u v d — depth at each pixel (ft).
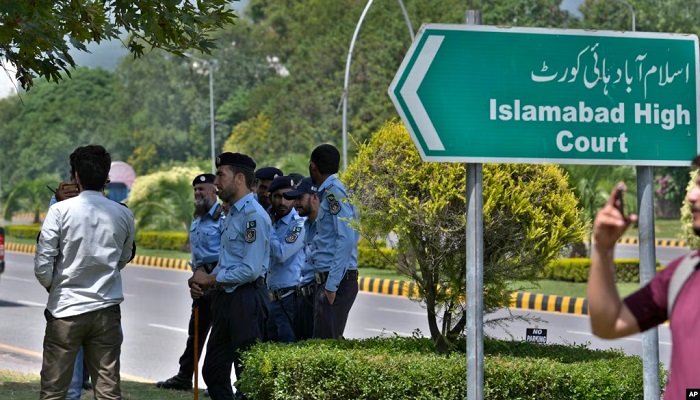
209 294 51.62
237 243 41.81
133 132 487.20
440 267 36.76
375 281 120.98
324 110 319.47
